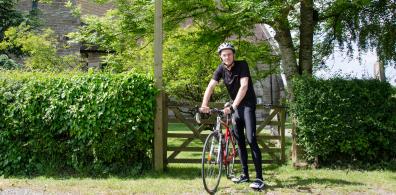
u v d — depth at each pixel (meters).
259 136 8.73
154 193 6.09
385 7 10.58
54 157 7.80
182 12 9.59
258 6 8.33
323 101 8.17
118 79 7.66
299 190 6.31
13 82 7.78
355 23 10.98
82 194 5.96
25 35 15.45
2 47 14.80
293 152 8.59
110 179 7.27
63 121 7.65
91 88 7.64
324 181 7.02
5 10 16.14
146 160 7.99
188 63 12.08
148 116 7.78
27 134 7.72
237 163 8.42
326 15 10.83
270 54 11.80
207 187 5.87
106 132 7.64
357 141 8.20
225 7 9.40
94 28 10.09
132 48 10.90
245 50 11.32
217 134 6.19
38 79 7.75
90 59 18.44
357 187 6.55
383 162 8.34
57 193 5.99
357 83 8.23
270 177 7.36
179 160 8.30
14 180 7.02
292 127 8.59
